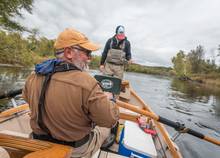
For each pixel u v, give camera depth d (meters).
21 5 11.80
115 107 1.50
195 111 10.58
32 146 1.36
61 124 1.43
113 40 4.84
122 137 2.43
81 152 1.64
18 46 14.23
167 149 2.82
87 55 1.54
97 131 1.93
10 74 14.64
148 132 2.85
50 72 1.43
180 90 21.64
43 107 1.42
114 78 3.05
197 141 5.67
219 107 12.71
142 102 5.21
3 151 1.94
